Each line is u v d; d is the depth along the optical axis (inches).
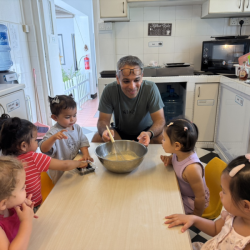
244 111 81.7
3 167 29.2
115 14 102.1
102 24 112.2
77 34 236.2
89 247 29.4
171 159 49.9
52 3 142.6
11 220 33.6
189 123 46.5
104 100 73.8
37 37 130.3
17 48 118.2
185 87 108.8
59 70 155.9
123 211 35.5
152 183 42.6
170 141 46.0
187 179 46.0
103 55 116.7
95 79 251.3
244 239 29.6
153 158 52.4
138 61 62.7
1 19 104.8
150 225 32.7
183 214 34.5
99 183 42.9
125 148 52.7
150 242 30.0
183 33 114.7
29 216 30.8
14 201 30.2
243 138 82.7
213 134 112.7
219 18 111.5
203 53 107.6
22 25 122.3
